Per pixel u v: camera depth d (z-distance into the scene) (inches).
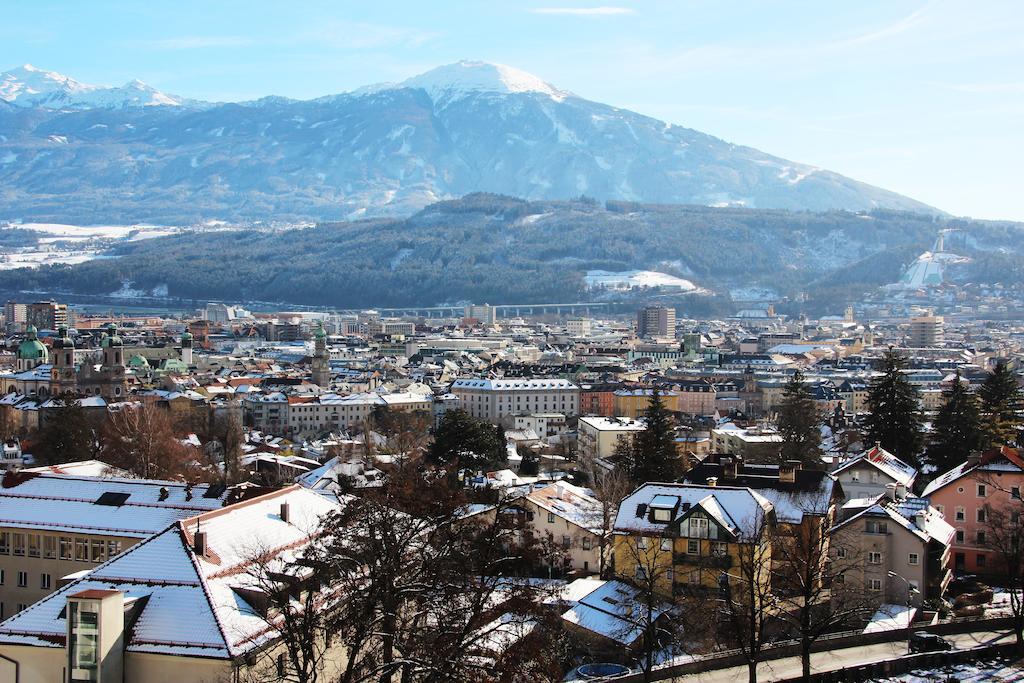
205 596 3875.5
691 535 5457.7
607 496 6924.2
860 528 5816.9
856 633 5152.6
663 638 5167.3
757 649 4429.1
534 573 5772.6
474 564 4335.6
